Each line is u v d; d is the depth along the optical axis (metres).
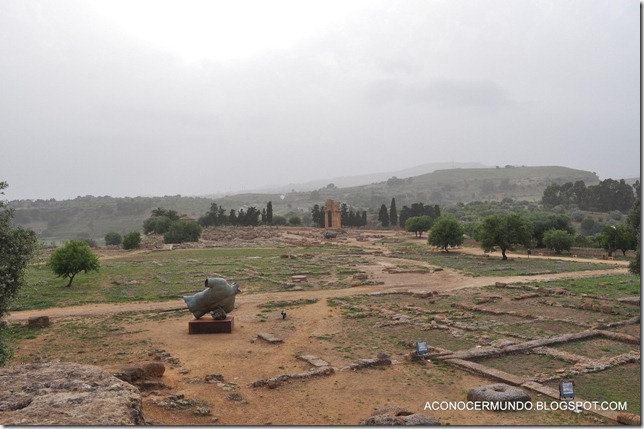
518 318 32.09
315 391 18.42
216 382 19.55
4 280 18.66
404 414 14.86
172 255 82.88
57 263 47.94
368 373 20.56
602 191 158.62
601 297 38.44
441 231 82.62
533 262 68.50
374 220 183.00
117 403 10.87
